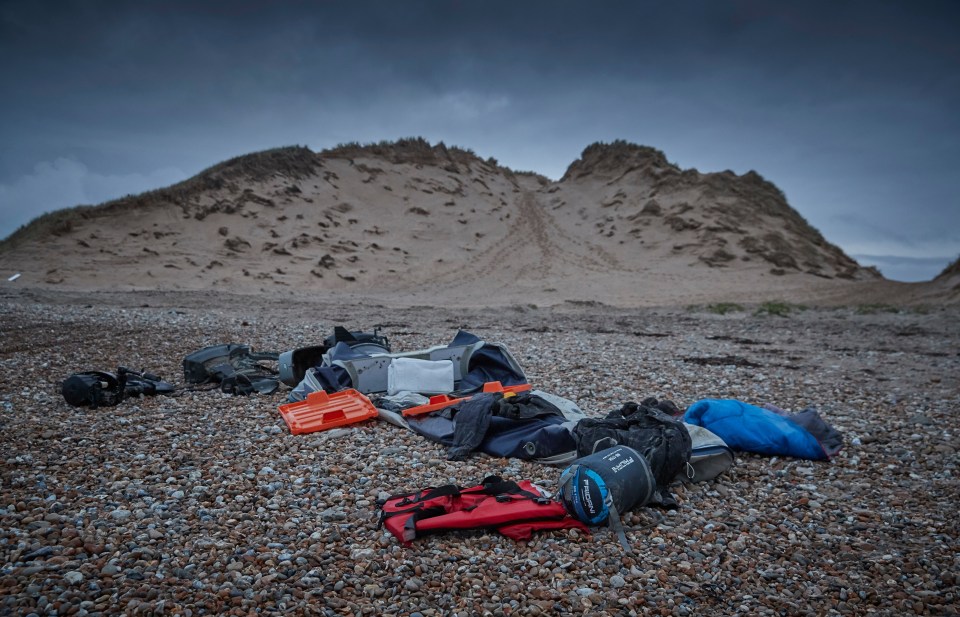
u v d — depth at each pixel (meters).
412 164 82.06
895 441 8.33
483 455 7.26
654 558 5.02
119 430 7.97
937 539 5.48
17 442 7.35
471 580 4.58
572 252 60.31
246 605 4.17
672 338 19.72
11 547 4.82
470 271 53.34
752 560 5.05
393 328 21.14
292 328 19.42
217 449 7.30
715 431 7.74
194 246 50.78
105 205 53.47
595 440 6.45
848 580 4.79
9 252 45.41
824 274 55.47
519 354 15.16
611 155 90.38
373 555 4.88
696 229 61.22
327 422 8.14
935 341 19.39
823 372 13.61
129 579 4.41
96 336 16.28
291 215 60.16
